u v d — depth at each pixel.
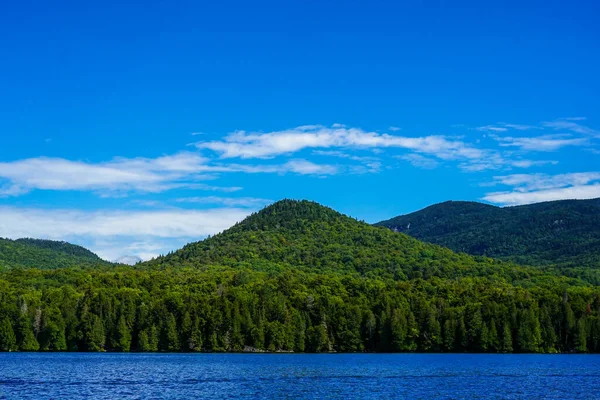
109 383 138.00
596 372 170.00
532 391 128.50
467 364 197.00
